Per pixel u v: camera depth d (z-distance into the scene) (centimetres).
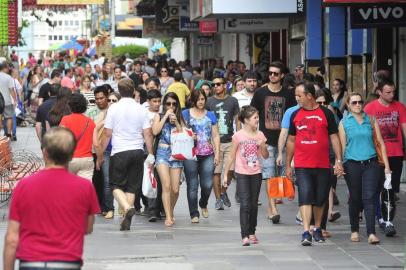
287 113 2980
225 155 3475
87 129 2931
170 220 3055
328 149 2702
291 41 5722
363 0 3200
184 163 3094
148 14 9800
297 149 2692
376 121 2731
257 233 2900
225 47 9169
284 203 3550
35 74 7544
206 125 3127
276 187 2752
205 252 2588
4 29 5416
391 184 2828
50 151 1558
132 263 2430
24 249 1512
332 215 3091
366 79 4519
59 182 1540
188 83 6184
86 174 2945
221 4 4709
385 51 4044
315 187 2705
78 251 1527
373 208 2702
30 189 1529
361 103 2706
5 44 5447
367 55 4506
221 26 5647
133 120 2972
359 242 2731
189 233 2908
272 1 4766
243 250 2617
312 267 2386
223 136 3466
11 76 5884
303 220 2691
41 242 1514
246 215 2684
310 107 2686
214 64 7281
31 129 7138
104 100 3180
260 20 5678
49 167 1562
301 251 2602
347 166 2719
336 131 2695
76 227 1534
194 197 3117
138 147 2983
